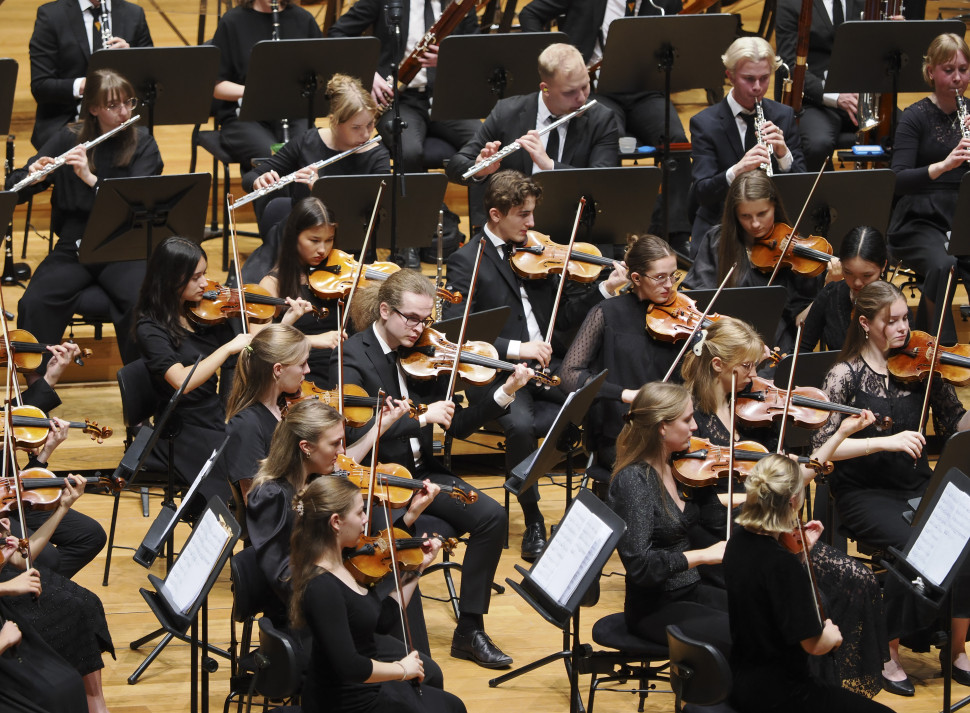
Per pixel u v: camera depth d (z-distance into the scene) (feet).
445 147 75.92
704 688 35.45
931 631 47.52
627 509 40.34
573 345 52.95
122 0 74.08
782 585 35.73
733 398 41.73
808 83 78.18
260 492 39.14
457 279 57.31
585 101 66.54
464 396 63.93
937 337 47.93
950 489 40.60
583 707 44.11
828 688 36.60
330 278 56.90
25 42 86.89
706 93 86.58
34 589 37.83
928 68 65.36
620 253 67.26
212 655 47.80
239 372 44.29
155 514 58.18
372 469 39.99
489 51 67.41
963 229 60.59
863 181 60.13
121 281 61.77
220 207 80.59
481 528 47.57
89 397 64.49
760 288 53.16
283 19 75.20
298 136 66.64
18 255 74.59
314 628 34.55
